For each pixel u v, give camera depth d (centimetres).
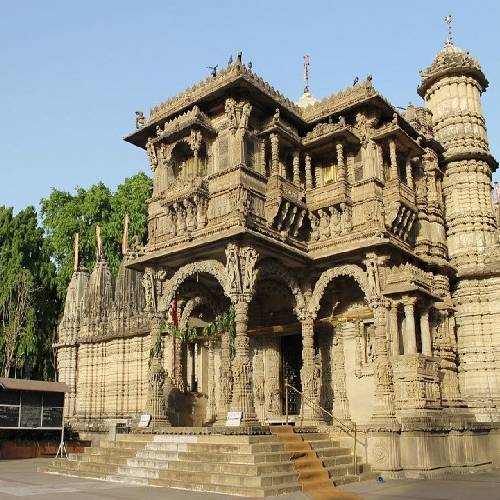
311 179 2936
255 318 3195
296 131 2983
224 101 2711
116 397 4022
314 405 2688
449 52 3606
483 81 3600
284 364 3184
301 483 1883
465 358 3062
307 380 2744
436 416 2412
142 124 3044
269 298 3191
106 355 4250
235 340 2519
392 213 2733
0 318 5581
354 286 2941
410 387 2456
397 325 2600
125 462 2203
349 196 2805
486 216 3266
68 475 2294
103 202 6550
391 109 2864
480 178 3344
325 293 2997
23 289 5506
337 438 2406
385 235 2648
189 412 3091
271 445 2036
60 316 6094
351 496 1752
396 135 2788
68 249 6316
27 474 2355
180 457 2086
